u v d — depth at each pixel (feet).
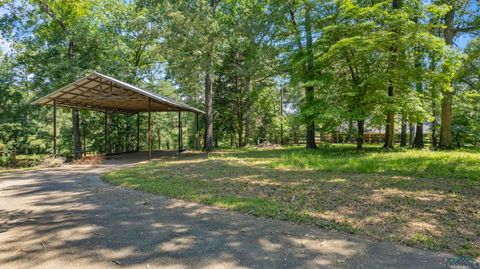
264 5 61.52
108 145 73.00
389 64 44.21
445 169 26.94
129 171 32.27
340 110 43.96
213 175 27.68
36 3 58.03
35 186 24.54
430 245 10.64
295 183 22.72
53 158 42.06
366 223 13.17
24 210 16.71
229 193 19.71
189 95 87.35
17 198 19.95
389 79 42.68
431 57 44.29
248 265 9.46
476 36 46.47
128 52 67.82
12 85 69.82
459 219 13.42
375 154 40.32
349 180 23.56
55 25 63.77
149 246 11.19
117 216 15.23
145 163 41.70
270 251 10.54
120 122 75.56
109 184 24.95
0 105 67.15
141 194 20.43
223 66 78.48
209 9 52.39
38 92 62.23
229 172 29.43
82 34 58.13
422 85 46.26
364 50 40.11
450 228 12.29
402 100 42.57
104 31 63.72
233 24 59.52
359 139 50.19
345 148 55.01
